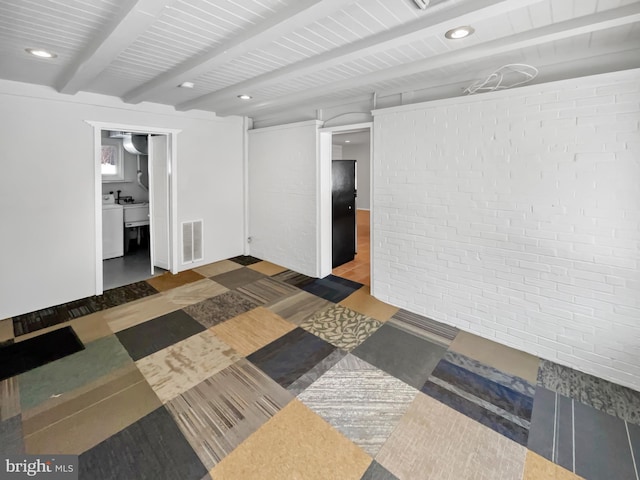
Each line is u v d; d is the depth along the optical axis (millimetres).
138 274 4574
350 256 5379
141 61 2631
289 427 1896
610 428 1906
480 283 2885
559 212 2428
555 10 1822
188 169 4605
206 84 3326
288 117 4633
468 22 1854
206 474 1601
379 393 2193
